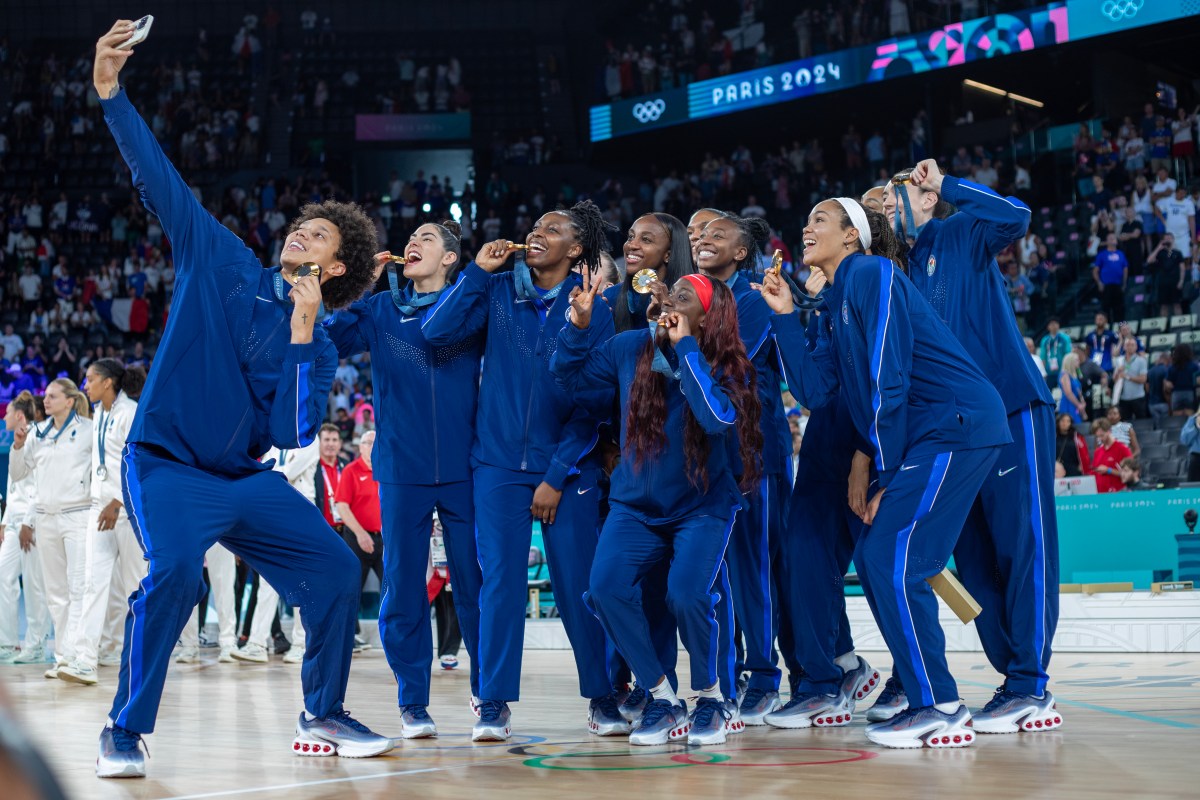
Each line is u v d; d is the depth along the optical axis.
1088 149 15.02
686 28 21.83
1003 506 3.63
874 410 3.38
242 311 3.08
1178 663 6.42
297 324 3.03
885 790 2.46
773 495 4.00
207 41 23.88
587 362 3.71
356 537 8.53
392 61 23.83
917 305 3.49
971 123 18.52
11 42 23.88
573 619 3.75
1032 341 13.34
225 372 3.03
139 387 6.52
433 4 24.64
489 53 24.20
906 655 3.28
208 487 2.97
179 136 22.12
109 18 24.08
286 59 23.47
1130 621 7.46
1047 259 14.05
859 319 3.46
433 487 3.81
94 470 6.37
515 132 22.88
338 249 3.25
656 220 4.00
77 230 20.22
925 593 3.32
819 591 3.87
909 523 3.33
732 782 2.63
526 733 3.80
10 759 0.44
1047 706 3.54
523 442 3.77
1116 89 17.36
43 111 22.45
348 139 22.52
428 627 3.80
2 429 13.21
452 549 3.87
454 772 2.88
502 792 2.54
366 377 16.56
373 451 3.87
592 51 23.48
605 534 3.52
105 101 2.98
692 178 20.48
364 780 2.76
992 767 2.79
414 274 3.91
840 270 3.56
